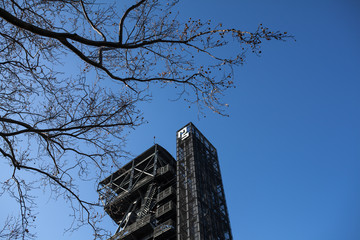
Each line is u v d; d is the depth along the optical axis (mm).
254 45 13117
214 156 91125
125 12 12688
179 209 67812
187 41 13789
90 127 13625
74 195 13930
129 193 85500
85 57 12398
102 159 14789
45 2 14359
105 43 12438
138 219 74250
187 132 91375
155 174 85125
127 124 14461
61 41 11727
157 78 14250
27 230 13289
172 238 66375
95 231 14203
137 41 13367
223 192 78250
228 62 13992
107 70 13109
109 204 16062
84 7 13438
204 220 63562
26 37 14648
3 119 12164
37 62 14062
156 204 79688
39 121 14023
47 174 13312
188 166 79188
